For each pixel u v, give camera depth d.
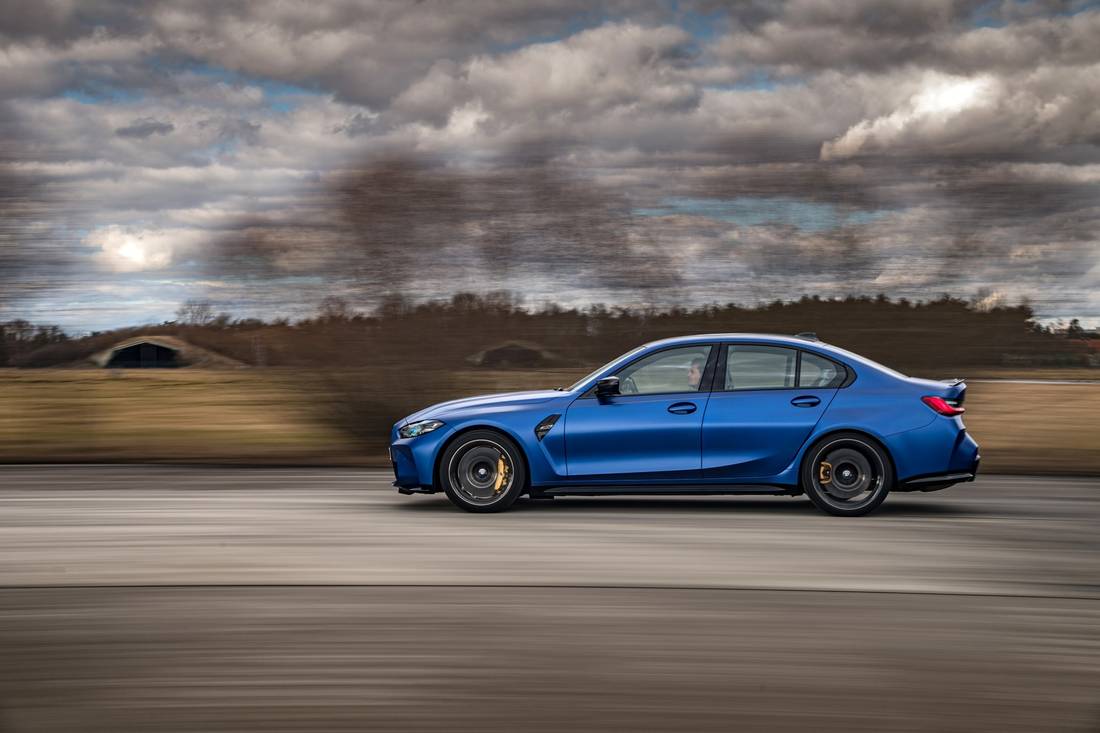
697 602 6.46
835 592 6.74
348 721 4.45
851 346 15.00
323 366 15.28
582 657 5.34
